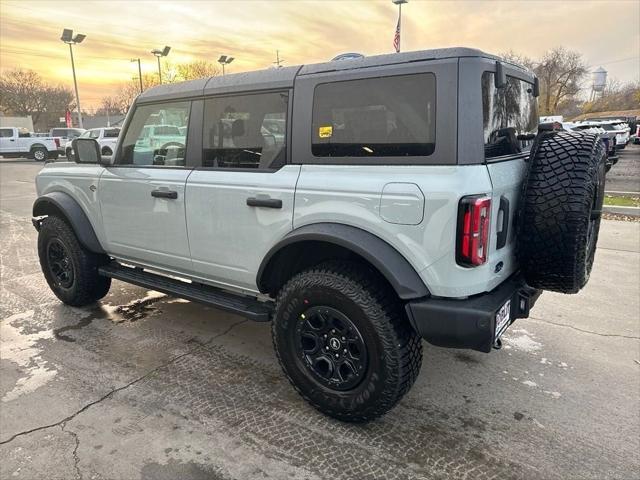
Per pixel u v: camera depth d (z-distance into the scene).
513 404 2.88
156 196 3.37
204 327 4.00
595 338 3.73
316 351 2.67
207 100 3.12
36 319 4.16
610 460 2.38
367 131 2.43
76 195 4.06
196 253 3.25
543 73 49.53
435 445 2.51
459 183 2.16
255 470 2.33
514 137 2.77
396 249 2.35
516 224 2.55
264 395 2.98
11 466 2.34
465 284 2.25
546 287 2.52
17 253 6.43
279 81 2.75
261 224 2.83
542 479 2.27
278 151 2.78
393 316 2.42
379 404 2.49
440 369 3.30
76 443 2.51
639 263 5.66
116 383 3.11
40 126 66.31
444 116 2.21
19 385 3.08
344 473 2.31
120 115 71.56
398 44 14.63
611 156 16.19
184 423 2.69
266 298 3.23
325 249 2.78
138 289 4.96
